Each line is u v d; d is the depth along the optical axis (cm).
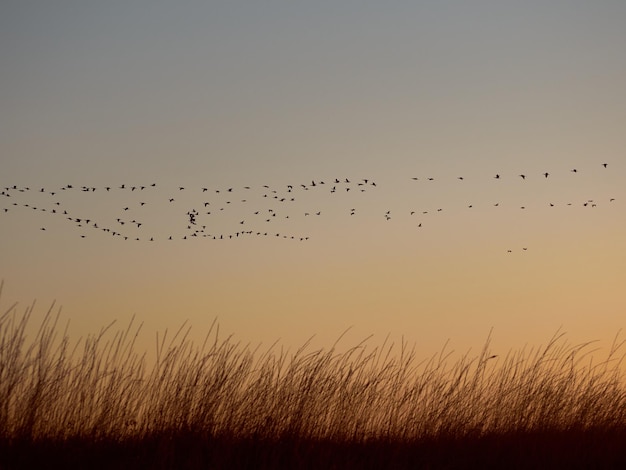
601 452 1388
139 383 1284
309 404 1345
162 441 1221
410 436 1391
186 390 1299
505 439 1403
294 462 1230
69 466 1148
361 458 1302
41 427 1191
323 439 1318
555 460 1344
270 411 1320
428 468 1270
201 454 1219
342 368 1404
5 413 1166
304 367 1378
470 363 1498
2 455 1134
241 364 1343
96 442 1209
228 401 1307
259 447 1273
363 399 1387
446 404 1429
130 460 1188
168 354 1311
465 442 1384
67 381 1226
